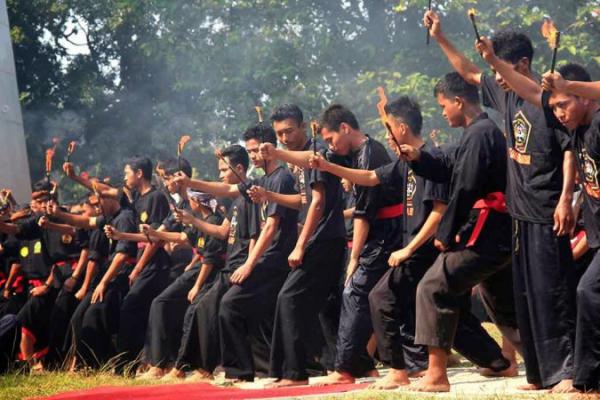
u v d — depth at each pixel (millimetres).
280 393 7707
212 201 10641
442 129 17250
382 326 7633
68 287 11445
